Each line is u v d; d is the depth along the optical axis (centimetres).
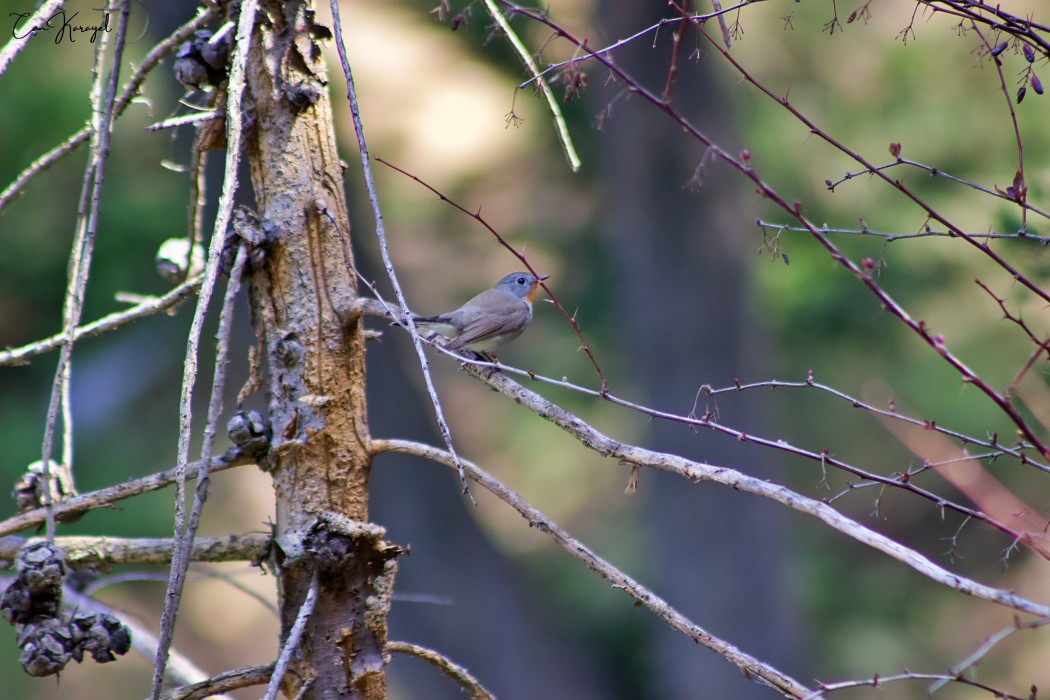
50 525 402
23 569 389
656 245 1383
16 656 1445
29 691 1448
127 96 450
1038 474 744
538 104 1390
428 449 423
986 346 1106
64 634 393
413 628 1566
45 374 1538
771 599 1426
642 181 1349
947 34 1188
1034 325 549
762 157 1252
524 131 1580
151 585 1689
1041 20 851
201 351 1484
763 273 1303
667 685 1540
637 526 1700
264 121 434
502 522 1812
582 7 1257
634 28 1225
